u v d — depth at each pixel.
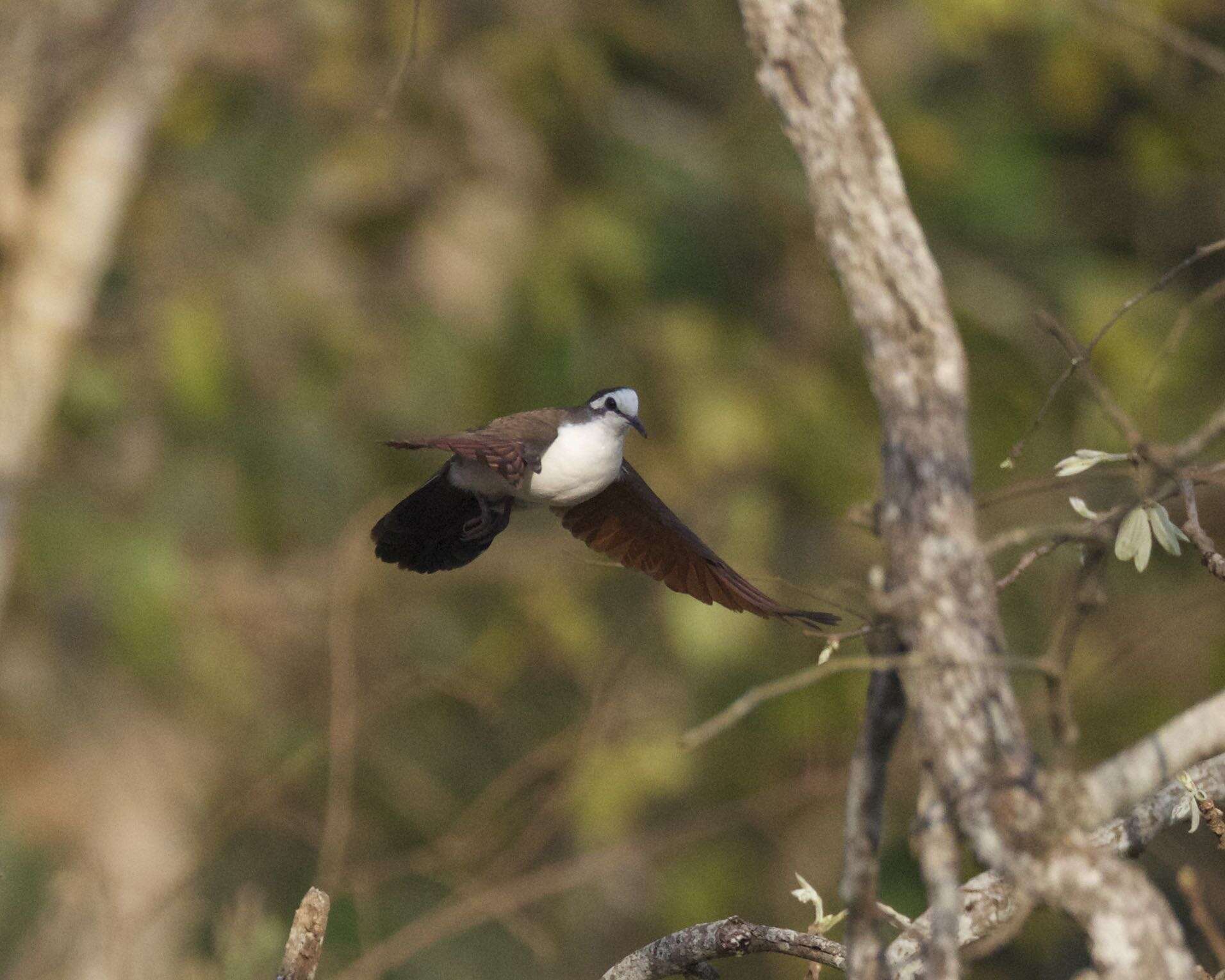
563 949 16.11
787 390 16.84
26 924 14.22
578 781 12.22
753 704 3.17
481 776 15.62
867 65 17.64
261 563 16.66
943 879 3.13
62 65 14.32
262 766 15.17
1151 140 17.14
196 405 15.76
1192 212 18.08
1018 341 17.16
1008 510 16.27
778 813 12.86
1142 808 4.36
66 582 16.08
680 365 16.66
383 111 5.02
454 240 17.03
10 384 14.27
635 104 18.00
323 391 17.12
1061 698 3.08
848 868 3.34
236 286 16.69
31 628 16.70
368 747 14.76
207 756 16.03
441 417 17.14
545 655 16.22
